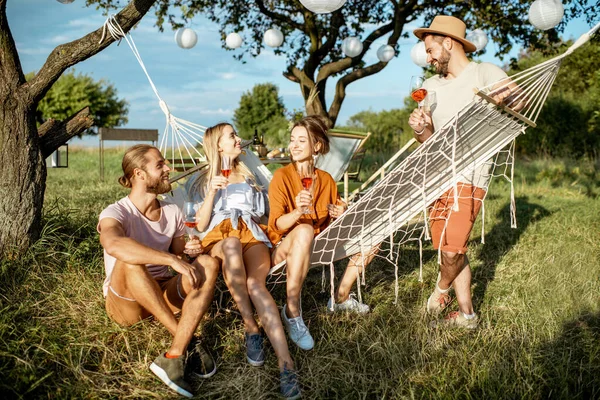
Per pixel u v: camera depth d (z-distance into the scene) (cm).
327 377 279
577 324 341
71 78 2906
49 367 272
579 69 1628
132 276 276
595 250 516
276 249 325
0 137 372
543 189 961
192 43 721
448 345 316
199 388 273
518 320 348
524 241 553
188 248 310
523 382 270
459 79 350
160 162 304
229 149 350
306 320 346
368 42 998
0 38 362
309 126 346
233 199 346
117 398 258
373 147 1695
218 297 357
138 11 384
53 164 866
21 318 311
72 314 322
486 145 335
